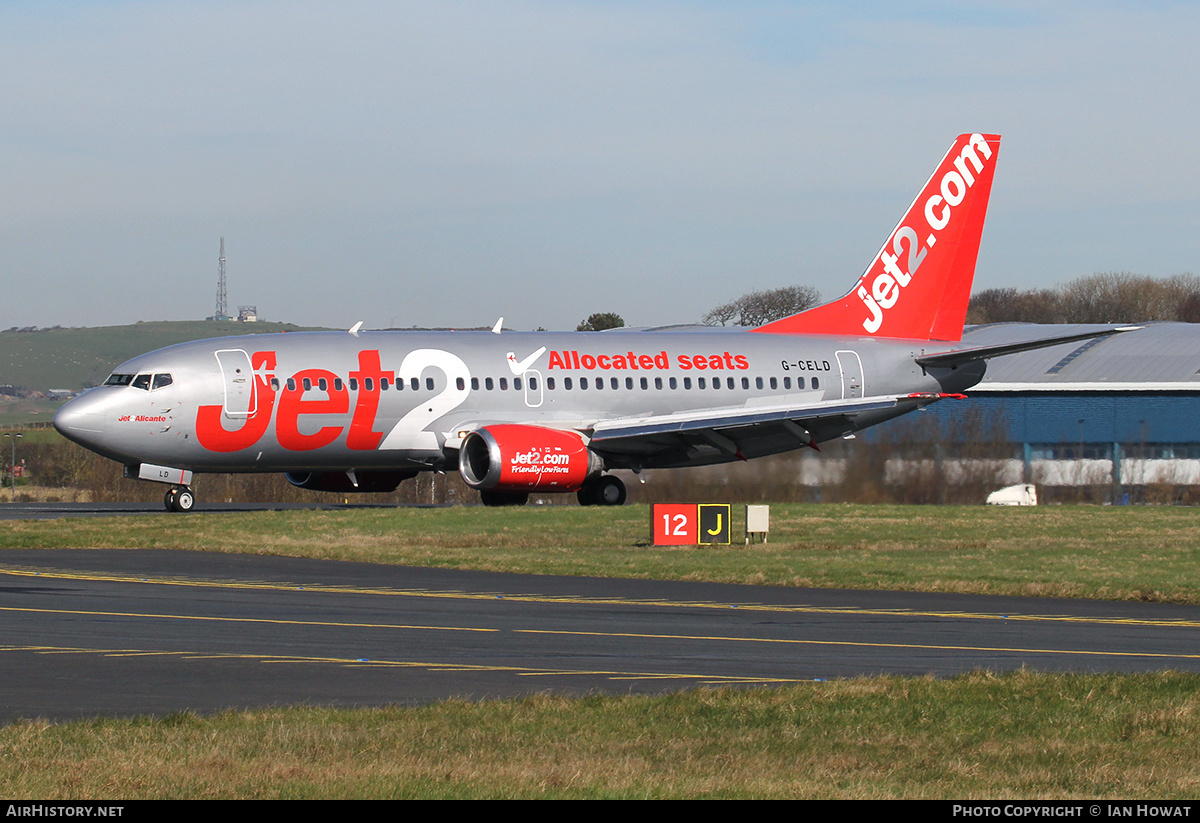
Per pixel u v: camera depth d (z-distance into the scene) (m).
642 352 141.88
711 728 39.19
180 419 123.69
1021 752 36.91
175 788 31.94
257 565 88.25
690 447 141.00
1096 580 80.25
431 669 49.75
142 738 36.84
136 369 124.38
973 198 155.12
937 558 92.81
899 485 171.62
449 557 91.88
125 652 53.00
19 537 101.81
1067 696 43.84
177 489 129.12
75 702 43.19
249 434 126.31
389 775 33.09
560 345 139.25
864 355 149.62
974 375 154.38
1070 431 191.88
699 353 143.88
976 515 126.12
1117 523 119.62
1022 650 55.28
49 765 33.81
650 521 115.44
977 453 174.50
